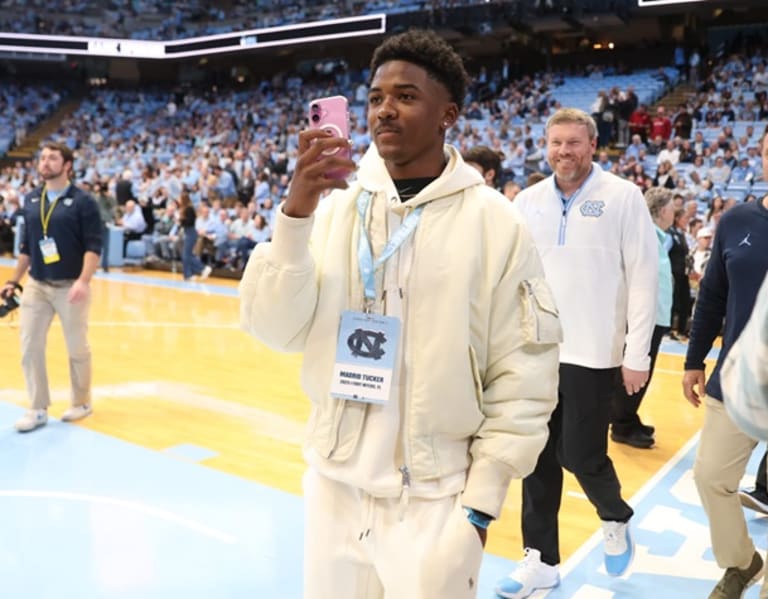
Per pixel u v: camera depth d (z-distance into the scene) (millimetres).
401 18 18672
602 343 2725
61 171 4441
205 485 3781
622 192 2732
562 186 2826
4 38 21672
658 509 3656
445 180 1505
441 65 1472
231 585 2781
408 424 1485
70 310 4629
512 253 1514
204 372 6309
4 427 4656
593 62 20422
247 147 19391
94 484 3752
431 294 1485
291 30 20438
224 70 25391
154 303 9938
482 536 1471
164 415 5027
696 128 15086
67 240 4492
